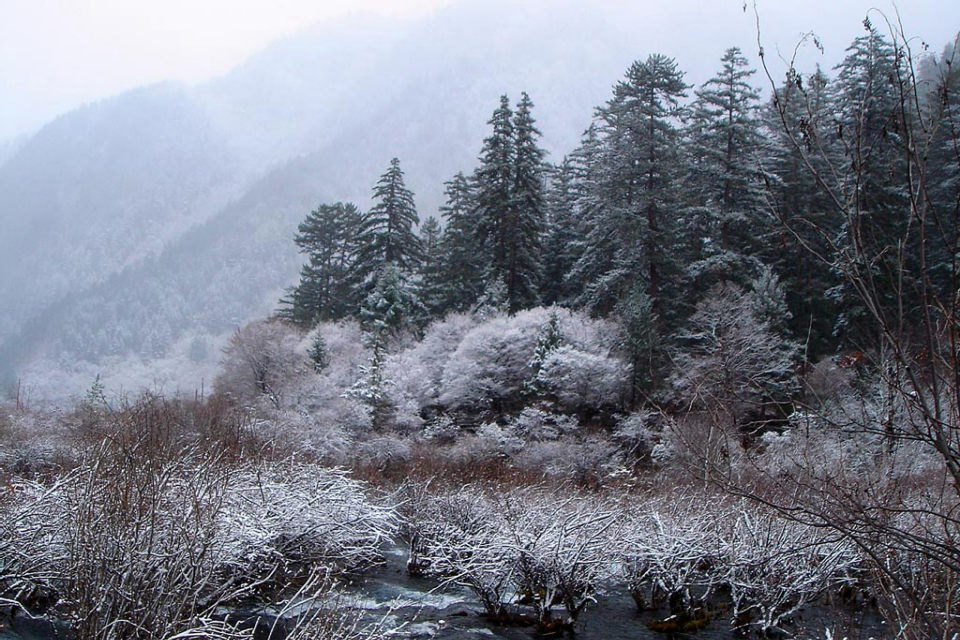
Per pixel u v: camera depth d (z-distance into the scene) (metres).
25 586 6.37
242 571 7.36
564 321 33.06
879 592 3.26
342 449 23.88
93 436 6.44
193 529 5.52
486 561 7.99
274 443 11.34
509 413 31.31
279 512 8.22
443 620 7.79
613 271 33.75
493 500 10.83
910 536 2.78
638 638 7.49
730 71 35.31
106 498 5.18
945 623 2.81
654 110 34.91
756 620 7.79
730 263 32.84
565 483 15.77
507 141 42.19
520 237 40.38
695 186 35.69
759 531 7.76
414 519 10.88
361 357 34.28
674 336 30.75
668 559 8.27
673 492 10.16
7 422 19.80
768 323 24.86
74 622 4.98
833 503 3.07
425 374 33.84
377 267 44.25
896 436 2.61
